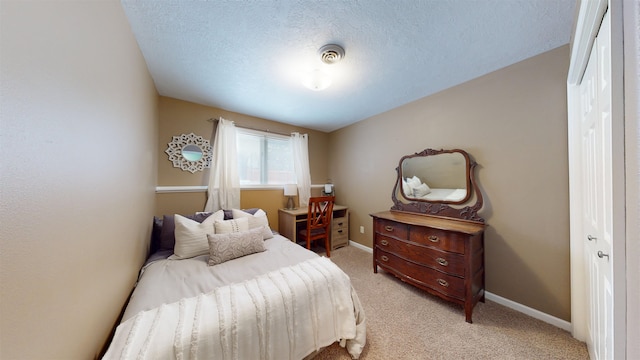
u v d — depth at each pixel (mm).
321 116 3061
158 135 2303
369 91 2250
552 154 1557
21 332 464
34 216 506
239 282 1287
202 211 2574
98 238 851
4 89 420
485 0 1137
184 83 2062
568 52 1479
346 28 1344
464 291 1617
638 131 455
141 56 1540
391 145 2766
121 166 1117
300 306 1153
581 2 933
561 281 1523
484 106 1912
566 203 1504
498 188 1826
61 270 612
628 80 487
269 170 3219
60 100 606
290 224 2941
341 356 1282
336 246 3234
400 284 2160
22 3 471
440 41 1467
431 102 2320
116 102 1040
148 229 1851
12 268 441
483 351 1310
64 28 625
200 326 887
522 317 1631
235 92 2270
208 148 2646
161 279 1334
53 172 576
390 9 1195
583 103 1306
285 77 1951
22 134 469
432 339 1415
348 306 1313
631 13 471
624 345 516
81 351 721
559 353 1284
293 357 1086
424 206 2320
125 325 898
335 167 3723
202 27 1321
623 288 520
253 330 982
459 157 2043
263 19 1263
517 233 1721
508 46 1521
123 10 1143
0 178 410
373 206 3037
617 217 531
